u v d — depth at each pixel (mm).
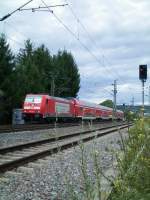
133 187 6055
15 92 51781
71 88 100562
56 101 53188
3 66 50438
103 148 18359
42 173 12000
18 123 48500
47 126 38375
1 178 10977
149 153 7266
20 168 12750
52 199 8672
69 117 59281
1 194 9039
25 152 17125
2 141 22375
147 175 6574
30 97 50094
